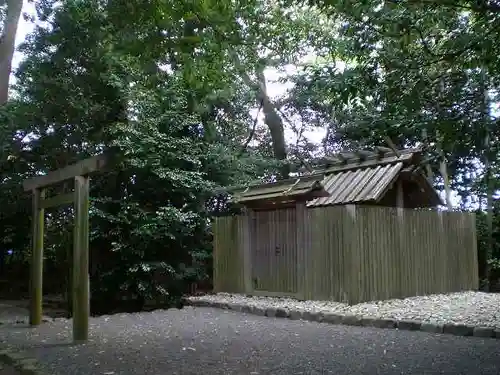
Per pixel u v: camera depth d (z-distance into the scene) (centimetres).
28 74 1303
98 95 1283
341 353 597
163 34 665
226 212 1403
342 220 924
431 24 609
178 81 1194
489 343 638
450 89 571
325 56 1355
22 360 610
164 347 666
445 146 551
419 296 995
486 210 1491
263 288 1066
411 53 612
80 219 757
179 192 1285
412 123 564
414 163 1008
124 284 1225
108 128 1241
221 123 1587
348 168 1084
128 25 688
